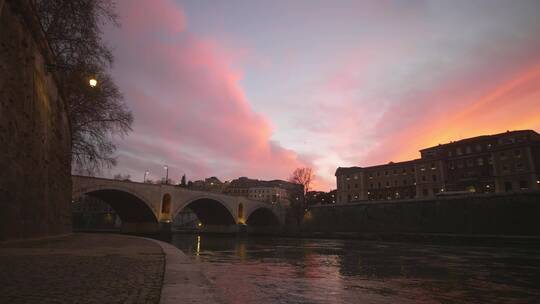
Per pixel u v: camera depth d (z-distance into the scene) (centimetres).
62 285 706
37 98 2102
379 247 5300
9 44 1675
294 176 11988
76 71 2783
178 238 8838
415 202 8606
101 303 556
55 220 2717
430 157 11312
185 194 8862
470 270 2500
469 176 10469
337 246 5534
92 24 2520
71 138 3372
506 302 1445
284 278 1808
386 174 12444
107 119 3797
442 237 6378
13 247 1543
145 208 7888
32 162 2038
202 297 594
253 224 14300
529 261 3206
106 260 1173
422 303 1352
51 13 2438
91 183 6347
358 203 9850
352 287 1644
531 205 6738
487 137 10419
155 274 875
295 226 11644
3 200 1641
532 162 9038
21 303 543
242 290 1342
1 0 1402
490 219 7256
